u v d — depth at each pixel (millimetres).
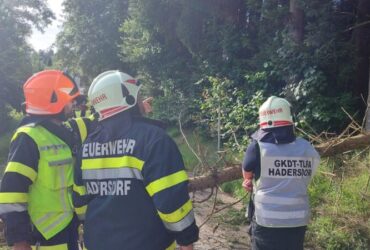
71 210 2836
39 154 2707
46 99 2818
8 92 24953
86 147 2371
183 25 14539
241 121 10430
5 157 15594
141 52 17188
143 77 17641
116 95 2297
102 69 25422
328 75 9281
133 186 2209
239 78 11867
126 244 2186
